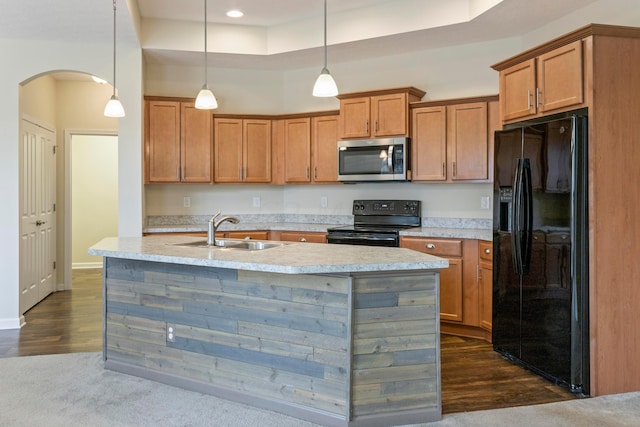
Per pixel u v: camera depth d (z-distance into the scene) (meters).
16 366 3.39
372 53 5.00
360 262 2.42
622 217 2.91
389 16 4.40
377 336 2.50
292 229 5.01
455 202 4.78
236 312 2.82
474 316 4.09
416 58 4.94
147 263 3.16
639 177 2.93
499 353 3.71
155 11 4.57
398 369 2.53
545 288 3.13
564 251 2.96
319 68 5.47
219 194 5.60
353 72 5.28
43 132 5.55
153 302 3.14
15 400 2.82
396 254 2.72
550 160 3.07
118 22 4.07
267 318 2.72
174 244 3.29
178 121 5.09
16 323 4.40
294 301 2.63
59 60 4.54
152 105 4.99
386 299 2.51
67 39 4.50
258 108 5.63
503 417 2.60
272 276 2.70
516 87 3.54
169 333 3.08
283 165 5.39
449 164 4.50
